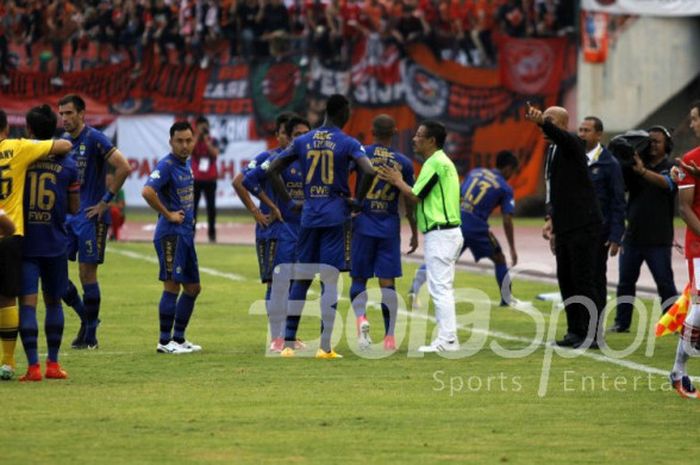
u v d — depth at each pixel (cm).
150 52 13775
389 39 13588
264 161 4862
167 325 4694
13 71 13675
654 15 13650
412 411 3544
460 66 13588
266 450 3034
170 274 4634
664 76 13888
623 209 5075
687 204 3856
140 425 3309
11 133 13625
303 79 13625
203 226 12938
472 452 3034
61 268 4016
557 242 4875
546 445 3119
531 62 13600
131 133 13850
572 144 4778
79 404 3597
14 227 3838
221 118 13800
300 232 4597
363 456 2981
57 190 3975
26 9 13650
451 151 13650
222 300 6512
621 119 13800
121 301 6400
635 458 2988
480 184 6325
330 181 4541
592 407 3622
